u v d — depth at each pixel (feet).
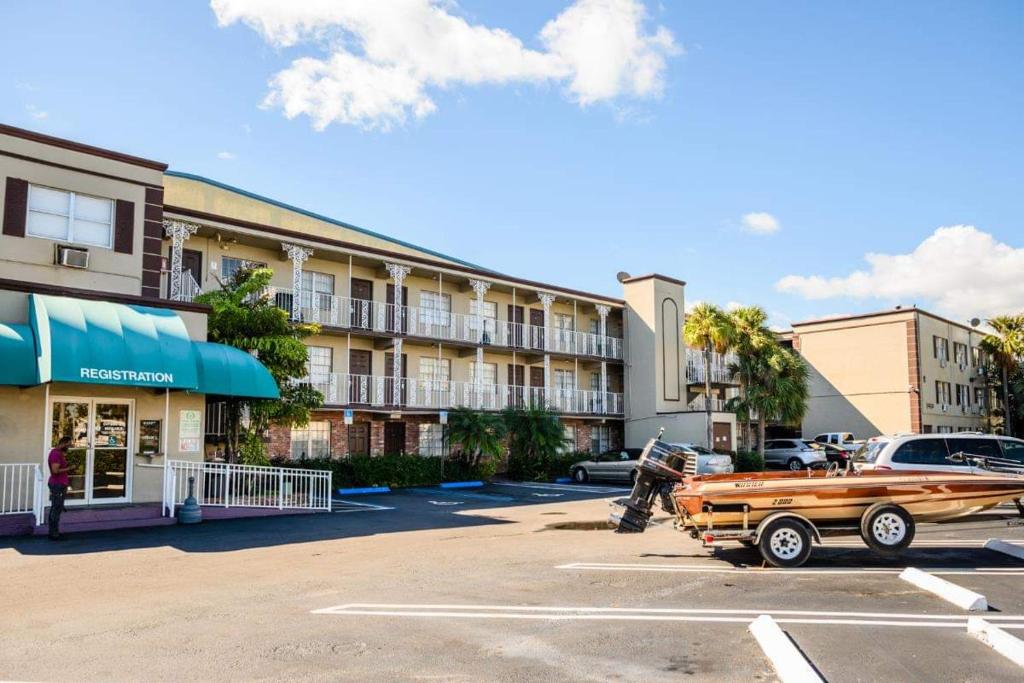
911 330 134.92
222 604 27.86
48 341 44.91
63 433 50.47
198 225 71.72
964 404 151.94
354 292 90.79
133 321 49.49
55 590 30.50
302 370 65.46
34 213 52.70
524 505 65.77
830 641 22.27
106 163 55.98
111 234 55.93
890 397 136.05
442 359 99.25
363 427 89.30
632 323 118.32
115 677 19.30
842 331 143.54
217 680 19.06
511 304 109.50
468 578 32.91
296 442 82.64
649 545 42.65
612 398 116.06
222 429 66.64
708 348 108.37
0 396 47.91
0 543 42.45
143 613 26.43
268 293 71.10
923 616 25.29
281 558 38.22
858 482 36.40
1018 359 149.79
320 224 96.94
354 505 64.39
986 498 36.86
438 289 100.07
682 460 41.32
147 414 53.93
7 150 51.57
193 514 51.13
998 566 34.68
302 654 21.33
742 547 41.27
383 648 21.91
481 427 87.15
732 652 21.36
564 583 31.73
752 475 38.34
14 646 22.25
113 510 48.85
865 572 33.73
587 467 96.94
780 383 110.01
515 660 20.74
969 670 19.53
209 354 53.52
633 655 21.16
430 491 79.77
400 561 37.35
